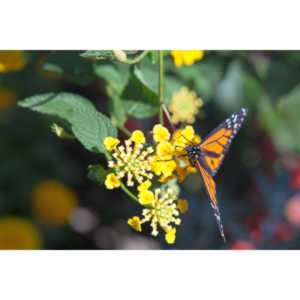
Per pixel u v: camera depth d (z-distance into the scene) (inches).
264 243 28.0
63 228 29.5
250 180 30.6
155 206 20.8
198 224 28.8
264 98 28.0
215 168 21.1
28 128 29.8
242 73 26.4
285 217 28.7
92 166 20.7
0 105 29.3
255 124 30.4
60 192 29.1
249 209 29.2
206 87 25.6
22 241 27.1
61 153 30.8
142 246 29.8
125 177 21.6
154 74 22.8
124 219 31.2
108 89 22.9
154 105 22.6
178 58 22.9
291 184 29.2
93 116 20.7
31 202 29.0
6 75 28.4
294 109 30.1
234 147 30.7
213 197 21.3
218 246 28.5
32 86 28.6
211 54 25.1
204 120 29.0
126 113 22.6
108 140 20.5
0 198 28.8
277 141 31.1
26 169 29.5
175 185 21.5
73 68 23.0
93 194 31.6
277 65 25.5
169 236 20.8
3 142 29.6
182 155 21.2
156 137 21.0
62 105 21.4
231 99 27.9
